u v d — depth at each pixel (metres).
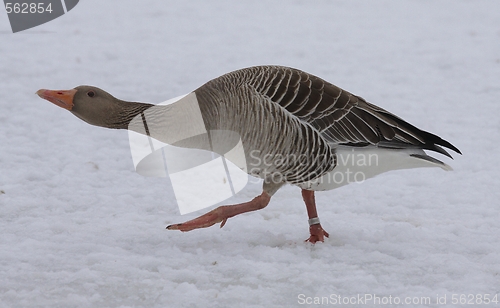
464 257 9.25
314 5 32.41
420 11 31.34
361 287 8.32
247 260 9.04
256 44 24.61
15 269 8.73
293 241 9.96
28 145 14.39
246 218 11.02
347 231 10.30
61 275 8.58
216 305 7.83
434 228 10.52
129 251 9.46
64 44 23.88
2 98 17.56
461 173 13.25
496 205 11.55
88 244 9.60
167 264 8.99
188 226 9.31
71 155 13.91
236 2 32.72
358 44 24.89
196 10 30.72
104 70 20.81
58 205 11.30
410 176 13.15
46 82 19.33
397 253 9.51
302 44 24.72
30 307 7.78
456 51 23.81
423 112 17.34
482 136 15.45
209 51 23.48
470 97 18.72
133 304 7.86
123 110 9.70
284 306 7.83
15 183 12.27
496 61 22.47
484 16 30.08
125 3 31.67
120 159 13.90
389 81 20.30
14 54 22.11
